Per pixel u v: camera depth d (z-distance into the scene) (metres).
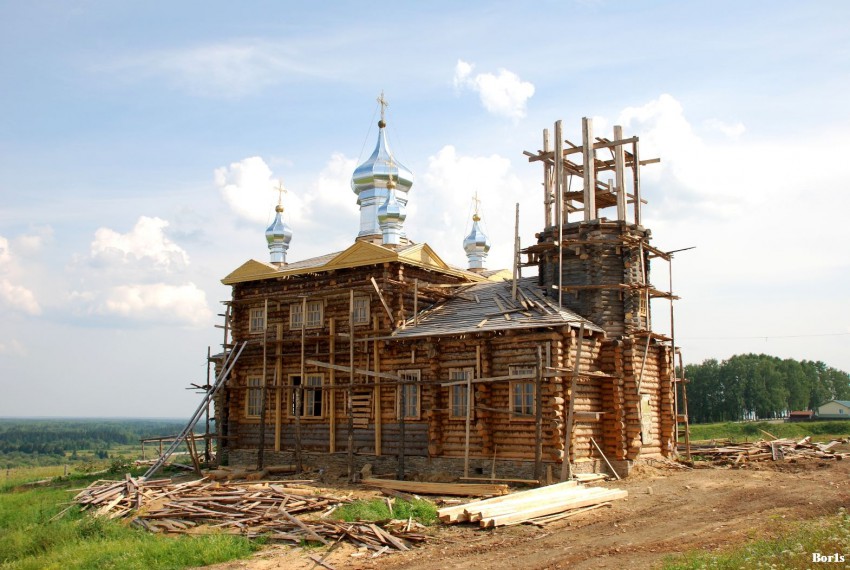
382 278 36.41
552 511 23.34
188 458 49.81
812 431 77.25
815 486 27.25
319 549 20.83
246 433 40.34
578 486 26.86
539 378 28.56
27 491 35.88
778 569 14.82
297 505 24.83
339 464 36.31
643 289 33.56
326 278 38.56
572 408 29.20
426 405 33.78
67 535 23.47
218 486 28.83
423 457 33.47
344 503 25.61
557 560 18.25
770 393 119.81
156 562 19.89
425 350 34.09
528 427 30.66
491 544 20.27
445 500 26.48
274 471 35.91
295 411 38.44
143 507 26.30
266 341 39.03
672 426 35.72
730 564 15.62
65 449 189.00
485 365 31.84
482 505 23.23
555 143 34.91
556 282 34.81
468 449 30.78
